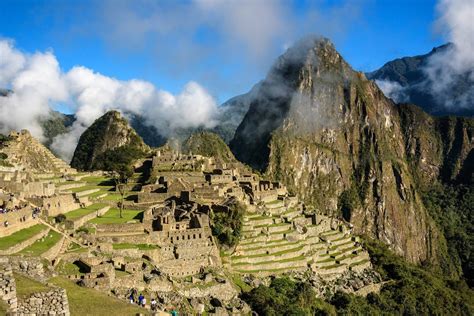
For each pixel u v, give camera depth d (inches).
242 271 4997.5
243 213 5738.2
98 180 6973.4
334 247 7071.9
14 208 3329.2
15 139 7662.4
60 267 2957.7
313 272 5944.9
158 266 3917.3
